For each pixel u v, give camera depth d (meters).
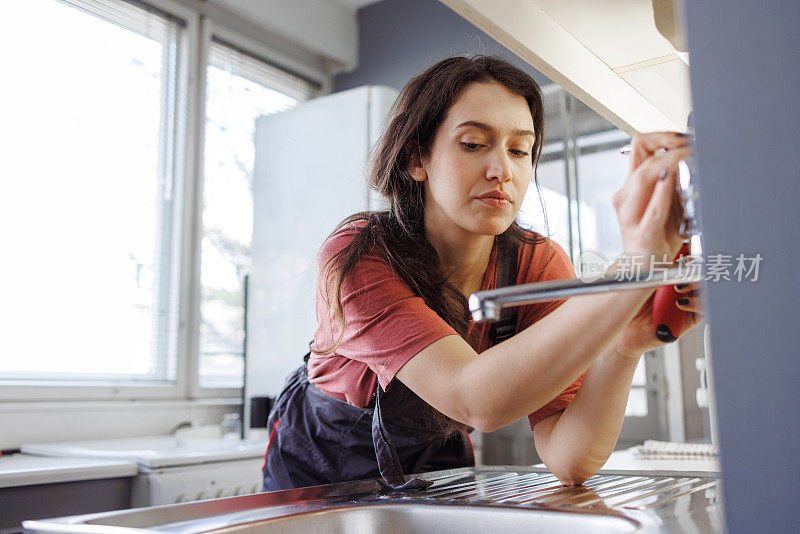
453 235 0.92
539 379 0.58
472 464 1.10
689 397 2.54
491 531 0.64
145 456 1.71
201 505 0.67
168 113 2.68
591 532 0.58
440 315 0.85
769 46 0.35
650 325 0.66
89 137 2.39
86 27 2.42
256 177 2.75
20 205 2.18
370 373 0.91
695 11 0.38
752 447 0.34
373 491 0.79
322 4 3.18
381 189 0.95
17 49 2.22
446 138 0.83
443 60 0.89
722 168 0.36
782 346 0.33
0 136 2.15
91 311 2.34
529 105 0.93
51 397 2.17
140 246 2.52
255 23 2.97
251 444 2.12
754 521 0.33
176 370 2.58
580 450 0.76
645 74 0.80
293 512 0.66
